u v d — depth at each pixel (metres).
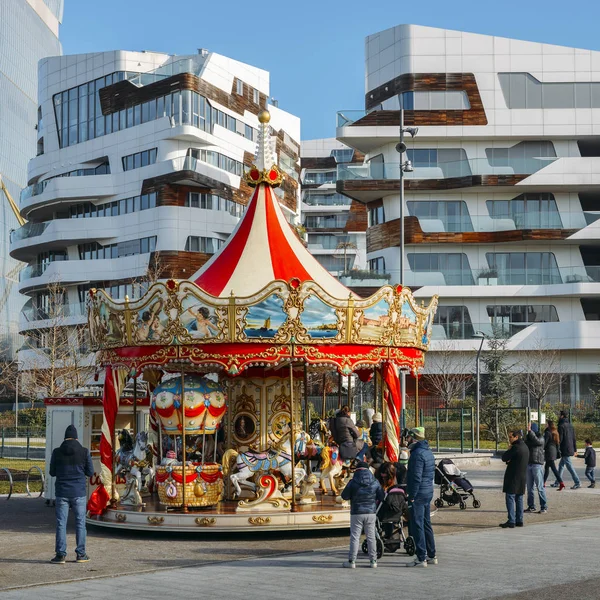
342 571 13.19
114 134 71.94
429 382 61.94
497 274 61.97
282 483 18.05
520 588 11.82
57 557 14.05
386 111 62.69
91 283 71.81
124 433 19.73
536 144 63.62
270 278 18.81
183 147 69.50
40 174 77.50
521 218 62.22
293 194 85.88
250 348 17.08
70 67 75.50
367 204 67.12
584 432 48.81
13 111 131.00
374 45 66.31
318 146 110.56
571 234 61.38
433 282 61.94
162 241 67.44
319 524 16.75
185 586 12.08
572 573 12.91
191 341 17.00
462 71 63.12
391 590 11.73
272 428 18.92
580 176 61.34
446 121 62.66
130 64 72.50
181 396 17.41
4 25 129.12
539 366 59.03
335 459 18.62
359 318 17.52
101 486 17.98
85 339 53.31
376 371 21.66
